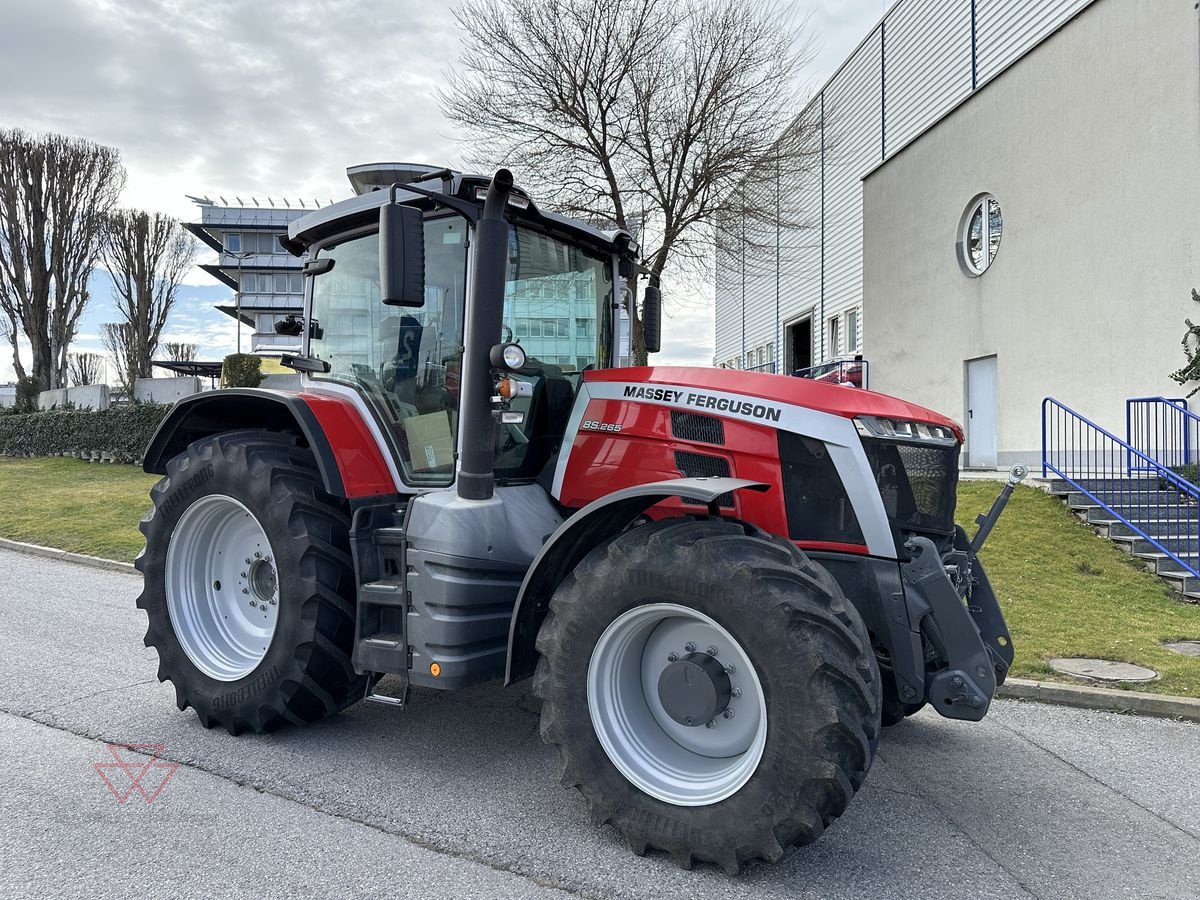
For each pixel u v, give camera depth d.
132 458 17.55
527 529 3.49
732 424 3.29
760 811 2.57
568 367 4.07
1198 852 2.98
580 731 2.91
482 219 3.39
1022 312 12.89
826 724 2.48
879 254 16.95
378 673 3.71
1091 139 11.47
